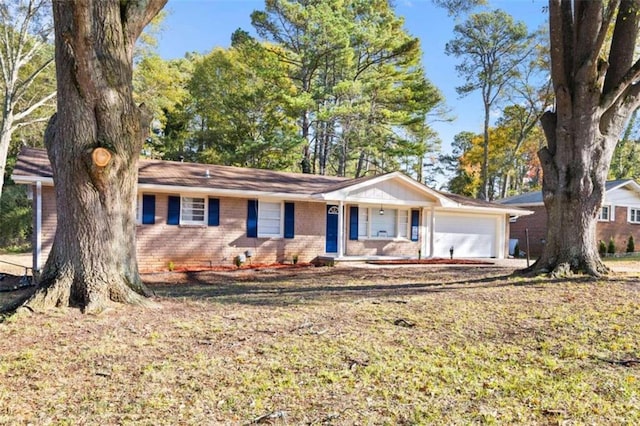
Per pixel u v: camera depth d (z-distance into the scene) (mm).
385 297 8141
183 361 4387
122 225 6816
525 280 9930
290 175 19031
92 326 5527
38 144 25922
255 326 5781
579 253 10289
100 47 6285
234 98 31703
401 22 28500
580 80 9992
